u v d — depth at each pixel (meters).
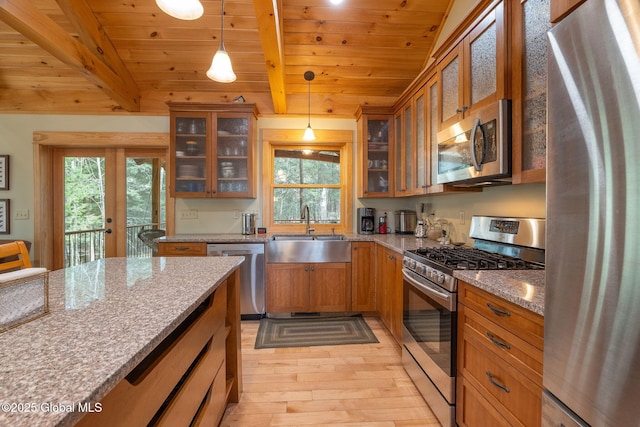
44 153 3.40
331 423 1.58
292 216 3.70
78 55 2.35
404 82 3.37
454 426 1.47
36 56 2.90
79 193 3.52
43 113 3.36
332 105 3.55
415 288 1.89
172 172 3.14
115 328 0.75
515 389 1.07
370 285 3.05
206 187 3.18
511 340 1.09
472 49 1.74
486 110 1.54
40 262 3.32
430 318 1.68
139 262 1.62
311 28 2.73
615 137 0.66
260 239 2.96
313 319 3.03
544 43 1.28
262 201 3.56
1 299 0.72
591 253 0.72
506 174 1.46
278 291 3.00
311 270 3.01
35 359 0.60
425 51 3.00
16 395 0.49
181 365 0.96
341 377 1.99
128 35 2.79
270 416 1.63
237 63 3.11
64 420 0.45
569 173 0.78
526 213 1.76
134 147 3.54
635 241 0.62
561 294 0.81
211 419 1.26
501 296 1.11
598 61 0.70
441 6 2.62
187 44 2.89
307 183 3.71
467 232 2.39
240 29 2.75
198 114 3.16
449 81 2.03
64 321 0.79
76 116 3.38
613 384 0.66
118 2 2.52
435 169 2.25
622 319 0.64
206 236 3.16
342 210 3.70
